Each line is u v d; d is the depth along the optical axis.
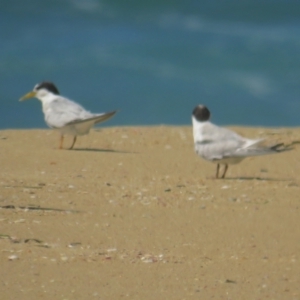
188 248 10.72
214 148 14.37
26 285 9.23
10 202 12.44
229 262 10.23
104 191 13.36
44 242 10.70
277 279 9.68
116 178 14.38
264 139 14.46
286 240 11.12
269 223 11.81
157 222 11.76
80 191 13.28
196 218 12.00
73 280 9.42
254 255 10.52
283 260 10.35
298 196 13.34
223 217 12.07
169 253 10.51
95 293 9.08
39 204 12.41
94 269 9.80
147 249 10.63
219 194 13.37
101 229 11.34
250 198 13.14
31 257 10.10
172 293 9.16
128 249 10.60
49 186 13.54
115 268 9.86
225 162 14.45
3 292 9.01
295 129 19.33
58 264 9.91
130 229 11.40
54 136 18.22
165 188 13.69
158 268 9.92
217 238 11.15
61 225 11.43
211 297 9.08
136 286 9.32
